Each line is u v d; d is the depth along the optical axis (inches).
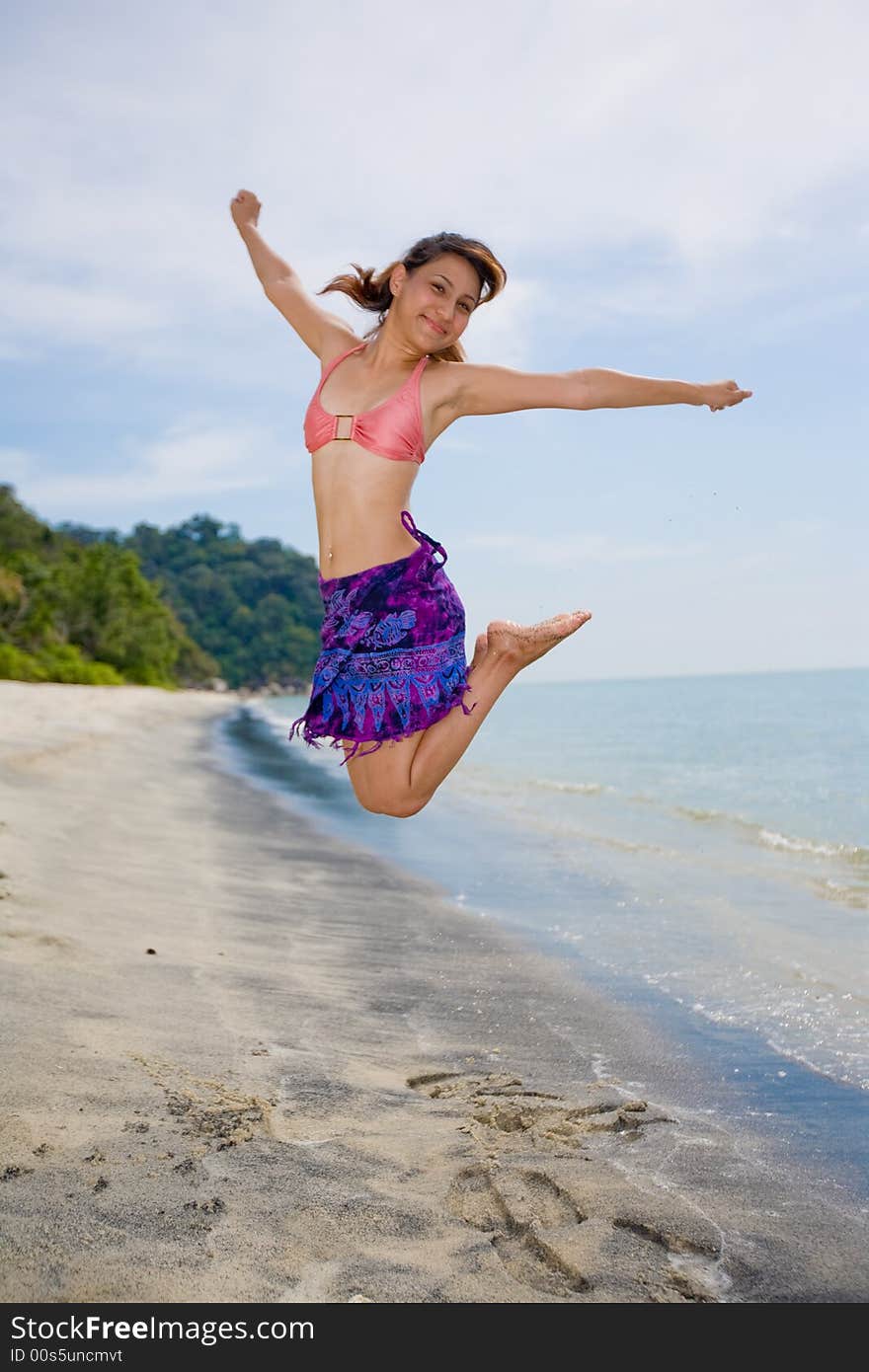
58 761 580.7
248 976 198.8
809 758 787.4
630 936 249.9
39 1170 113.0
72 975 181.8
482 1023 184.5
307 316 133.9
